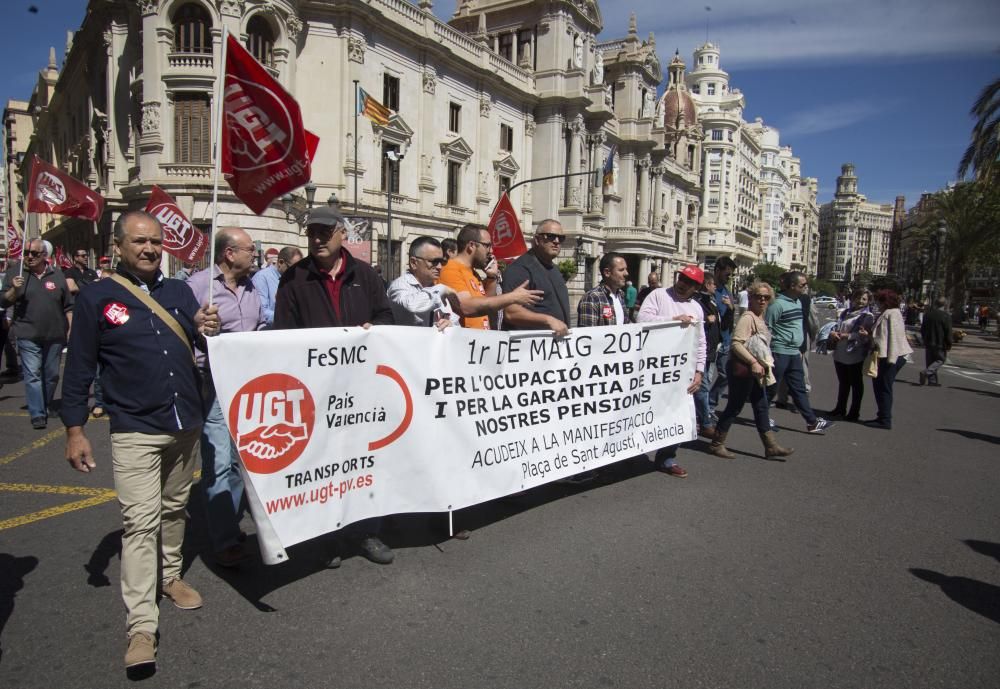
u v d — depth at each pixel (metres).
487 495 4.51
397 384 3.97
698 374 6.06
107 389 3.04
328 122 25.69
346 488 3.75
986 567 4.15
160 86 22.09
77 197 8.31
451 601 3.52
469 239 5.27
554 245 5.19
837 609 3.54
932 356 13.59
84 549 4.14
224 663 2.92
